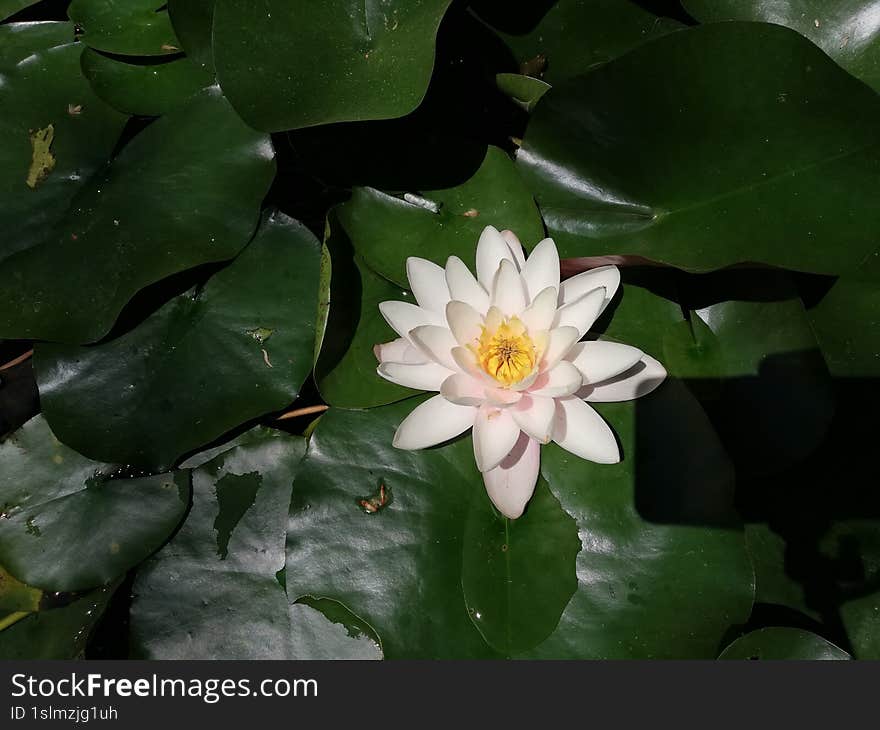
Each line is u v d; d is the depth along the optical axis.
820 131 0.82
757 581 0.84
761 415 0.84
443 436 0.82
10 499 0.87
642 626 0.81
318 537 0.83
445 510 0.83
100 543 0.86
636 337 0.84
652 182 0.85
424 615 0.82
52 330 0.85
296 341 0.86
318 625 0.84
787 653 0.81
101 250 0.86
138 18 0.90
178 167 0.88
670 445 0.82
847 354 0.85
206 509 0.86
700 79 0.82
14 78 0.90
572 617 0.81
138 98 0.89
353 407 0.83
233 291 0.87
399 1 0.84
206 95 0.88
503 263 0.82
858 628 0.83
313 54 0.84
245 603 0.85
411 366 0.82
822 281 0.86
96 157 0.89
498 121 0.91
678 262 0.83
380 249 0.85
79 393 0.86
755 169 0.83
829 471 0.84
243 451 0.87
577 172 0.85
